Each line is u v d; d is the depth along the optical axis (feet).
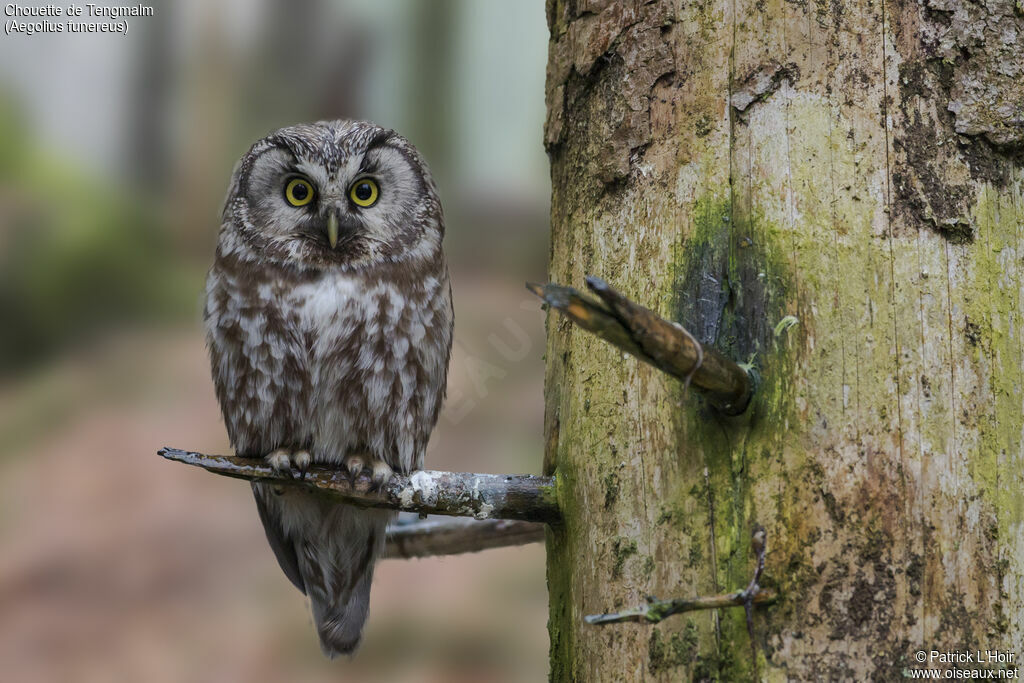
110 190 77.66
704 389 12.76
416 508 16.34
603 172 15.25
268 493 21.15
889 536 12.76
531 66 88.63
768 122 13.92
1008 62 14.01
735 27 14.23
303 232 20.72
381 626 38.19
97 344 65.41
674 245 14.21
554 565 16.07
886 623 12.60
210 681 36.94
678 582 13.47
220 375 20.90
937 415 13.12
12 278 65.98
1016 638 12.94
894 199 13.53
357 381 20.20
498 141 88.53
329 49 85.81
